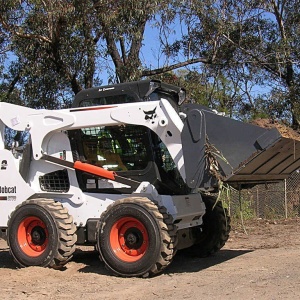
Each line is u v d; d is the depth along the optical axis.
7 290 7.31
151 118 8.41
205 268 8.76
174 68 20.00
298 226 14.90
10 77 19.25
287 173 9.47
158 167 8.68
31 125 9.25
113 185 8.84
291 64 21.44
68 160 9.07
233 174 7.75
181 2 17.94
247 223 15.62
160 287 7.27
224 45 21.16
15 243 8.84
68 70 17.59
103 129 8.94
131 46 18.11
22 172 9.33
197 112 7.99
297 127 20.38
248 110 21.66
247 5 20.92
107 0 16.44
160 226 7.84
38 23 16.47
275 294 6.51
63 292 7.14
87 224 8.84
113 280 7.87
